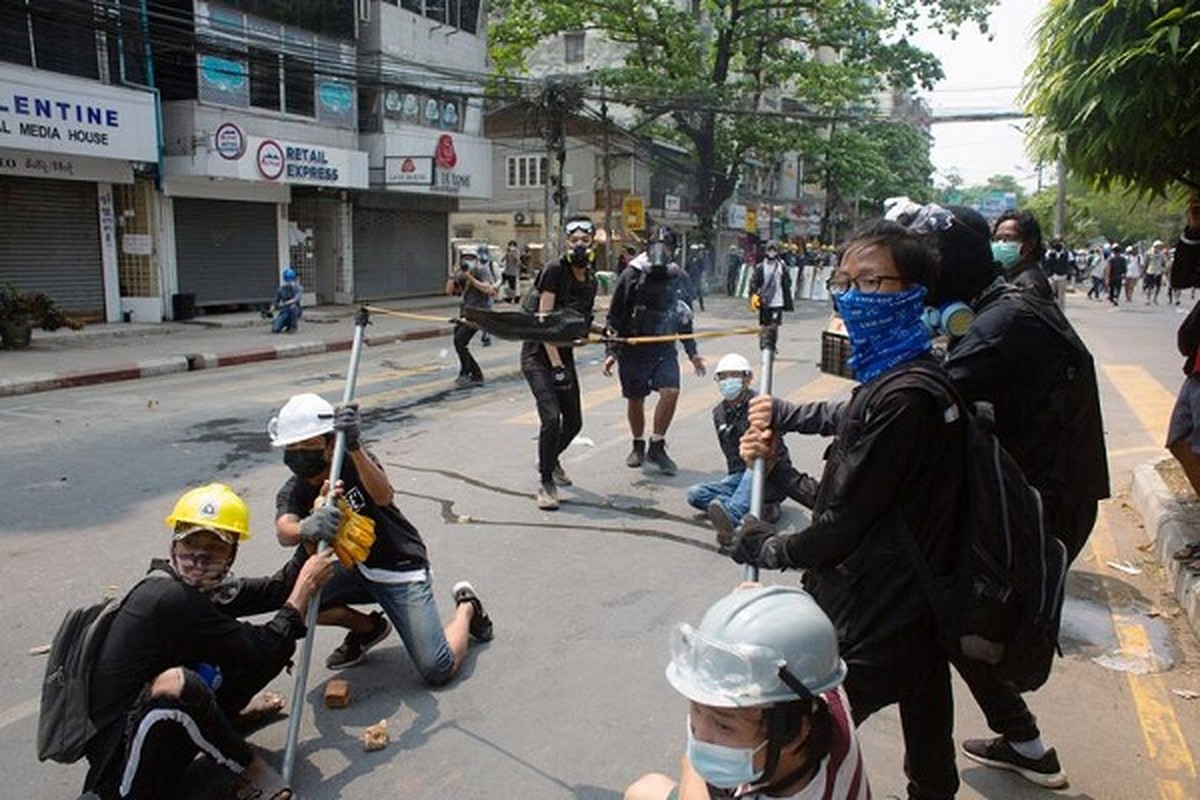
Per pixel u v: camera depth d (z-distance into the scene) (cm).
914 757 256
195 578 297
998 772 319
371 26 2175
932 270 227
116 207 1747
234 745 293
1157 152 445
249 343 1548
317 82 2041
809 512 616
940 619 221
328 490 340
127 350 1421
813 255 3547
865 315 226
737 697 162
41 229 1605
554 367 622
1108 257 2803
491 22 3039
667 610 458
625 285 699
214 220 1911
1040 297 302
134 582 495
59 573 507
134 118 1630
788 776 174
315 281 2264
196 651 290
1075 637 427
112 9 1455
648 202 3441
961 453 222
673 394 702
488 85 2384
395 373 1255
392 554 373
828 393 1073
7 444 812
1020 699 309
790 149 3039
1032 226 330
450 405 1002
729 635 167
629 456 734
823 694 174
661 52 2941
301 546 367
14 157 1513
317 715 360
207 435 856
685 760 196
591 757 331
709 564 521
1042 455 293
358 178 2136
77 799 306
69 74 1538
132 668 280
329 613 389
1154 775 319
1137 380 1181
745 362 585
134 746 274
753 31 2781
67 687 278
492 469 723
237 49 1820
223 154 1778
